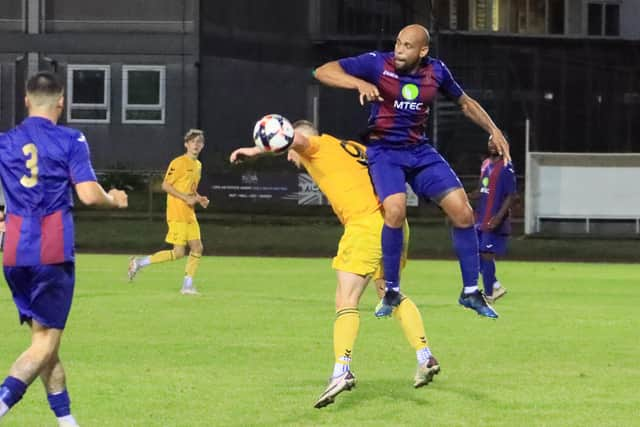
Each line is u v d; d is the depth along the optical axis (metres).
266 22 71.12
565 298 37.16
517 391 19.11
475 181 68.81
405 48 17.61
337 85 17.59
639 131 73.12
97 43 75.50
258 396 18.53
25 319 14.94
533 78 72.31
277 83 71.12
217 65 71.88
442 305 33.56
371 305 33.38
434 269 51.06
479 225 34.44
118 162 74.19
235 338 25.53
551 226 63.72
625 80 73.25
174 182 36.88
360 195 17.64
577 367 21.75
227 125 71.50
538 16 74.06
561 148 72.44
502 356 23.19
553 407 17.77
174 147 74.31
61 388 15.33
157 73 74.44
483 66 71.81
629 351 24.02
